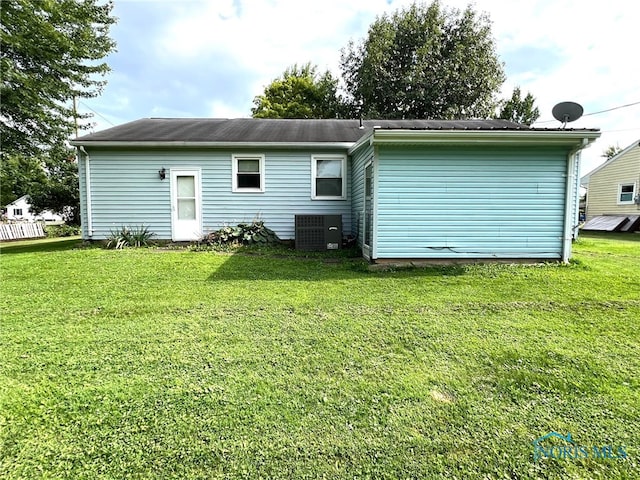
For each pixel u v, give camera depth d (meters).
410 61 19.52
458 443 1.72
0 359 2.56
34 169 15.23
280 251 7.69
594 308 3.72
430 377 2.34
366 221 6.76
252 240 8.25
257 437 1.76
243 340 2.92
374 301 4.01
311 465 1.58
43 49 10.98
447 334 3.05
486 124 11.49
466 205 5.78
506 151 5.71
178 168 8.64
